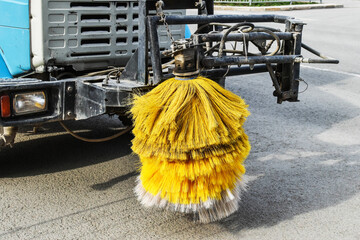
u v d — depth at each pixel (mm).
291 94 4477
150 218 3893
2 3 4734
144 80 4098
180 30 5438
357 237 3686
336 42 12781
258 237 3635
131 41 5055
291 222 3871
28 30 4574
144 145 3402
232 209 3539
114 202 4152
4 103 3904
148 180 3492
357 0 30266
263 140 5785
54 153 5215
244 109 3527
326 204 4191
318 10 23250
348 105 7414
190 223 3822
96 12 4738
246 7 22656
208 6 4625
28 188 4371
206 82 3420
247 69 4570
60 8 4535
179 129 3238
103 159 5086
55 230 3676
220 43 3596
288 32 4316
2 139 4273
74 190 4359
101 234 3635
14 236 3574
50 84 4078
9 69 4855
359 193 4410
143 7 3934
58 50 4621
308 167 4977
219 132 3260
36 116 4086
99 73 4699
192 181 3348
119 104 4004
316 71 9609
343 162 5129
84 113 4188
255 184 4547
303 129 6250
